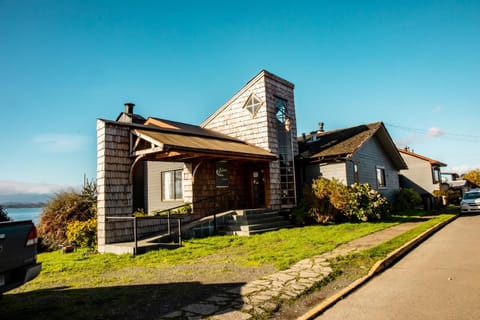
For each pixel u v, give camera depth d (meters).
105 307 5.13
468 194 23.28
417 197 25.14
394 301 5.25
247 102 18.27
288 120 18.56
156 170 20.44
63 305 5.28
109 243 11.03
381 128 22.23
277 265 7.57
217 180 17.25
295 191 17.81
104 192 11.20
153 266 8.16
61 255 10.49
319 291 5.77
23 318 4.76
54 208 15.88
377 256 8.10
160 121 18.23
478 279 6.32
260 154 15.26
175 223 13.43
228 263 8.09
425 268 7.36
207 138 15.34
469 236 11.92
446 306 4.95
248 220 14.12
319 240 10.86
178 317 4.62
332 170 18.31
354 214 16.11
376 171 22.77
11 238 4.80
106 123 11.57
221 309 4.91
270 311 4.81
